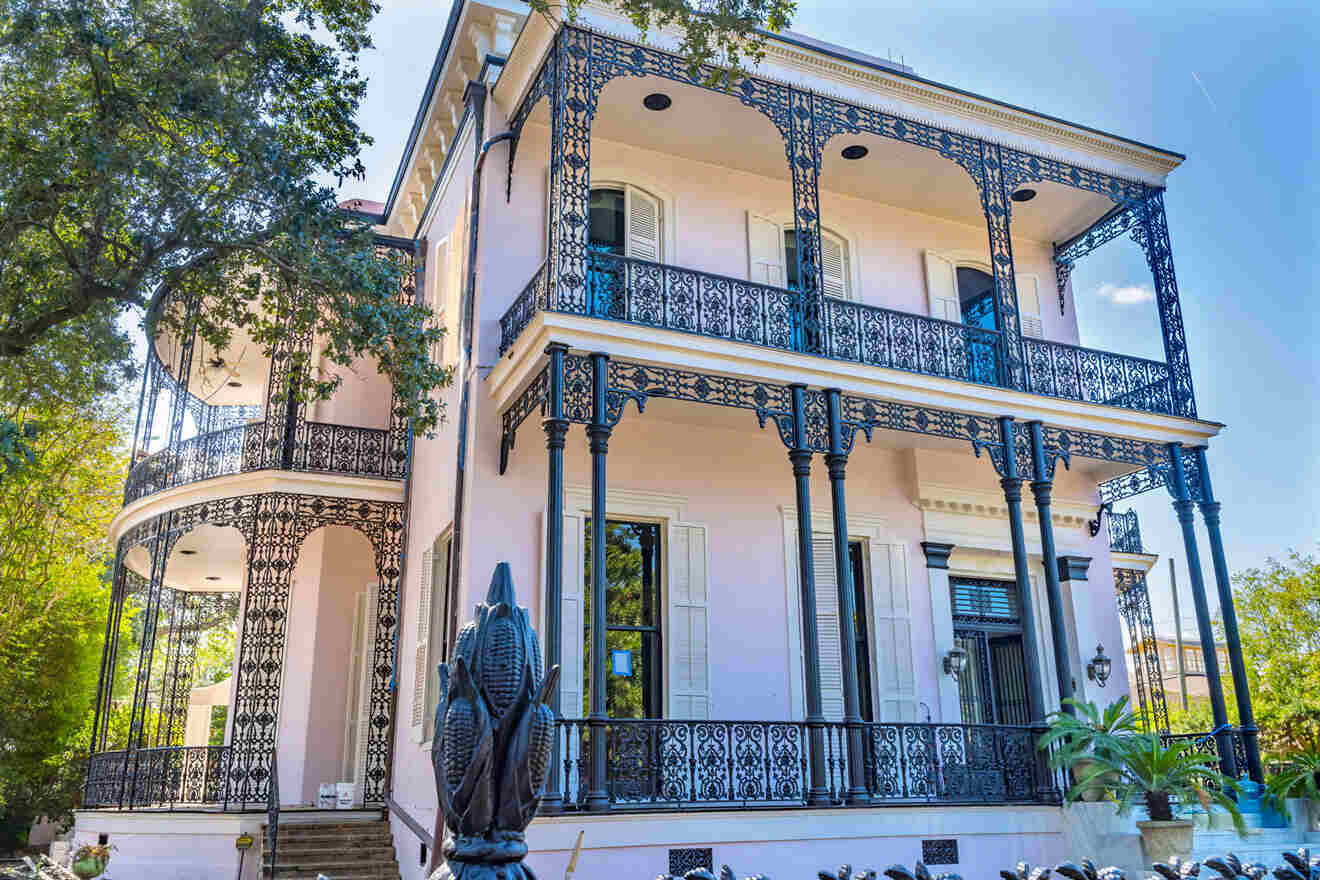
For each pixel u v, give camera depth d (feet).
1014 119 41.65
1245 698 38.58
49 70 30.04
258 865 39.17
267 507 45.42
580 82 33.99
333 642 47.98
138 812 41.78
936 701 41.19
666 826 28.55
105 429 63.00
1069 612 45.21
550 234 33.01
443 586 40.42
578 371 31.63
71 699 70.90
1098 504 46.85
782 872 29.48
